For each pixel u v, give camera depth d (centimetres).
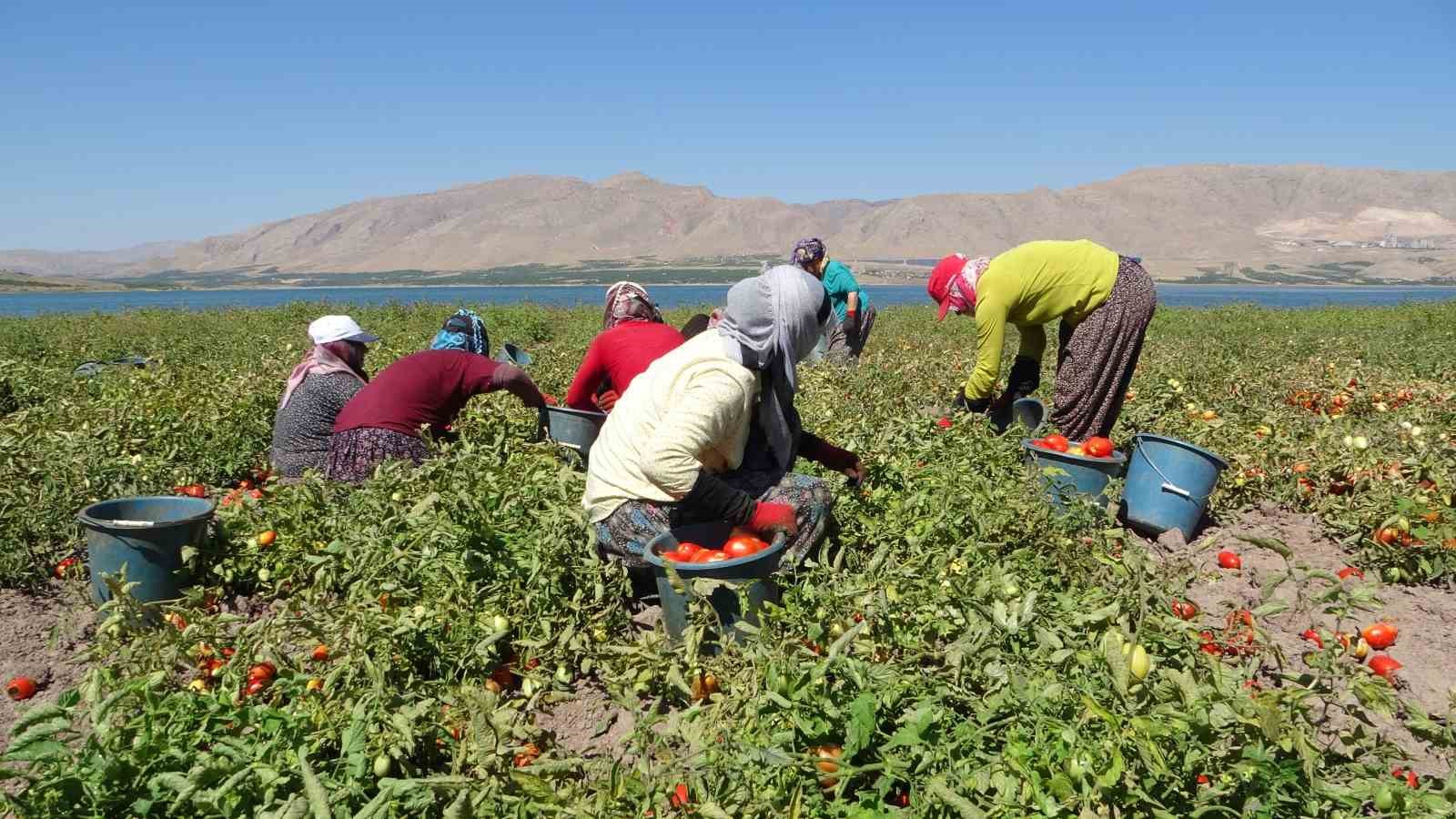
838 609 351
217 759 263
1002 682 298
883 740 290
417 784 254
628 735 305
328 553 445
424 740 313
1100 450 541
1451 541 496
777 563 383
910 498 465
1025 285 586
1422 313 2238
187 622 374
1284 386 955
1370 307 2831
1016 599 354
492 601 394
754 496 427
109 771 254
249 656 349
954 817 258
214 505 484
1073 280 582
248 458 666
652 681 374
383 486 484
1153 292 581
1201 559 530
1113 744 257
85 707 340
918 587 373
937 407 784
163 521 446
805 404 733
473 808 256
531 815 274
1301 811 268
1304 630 439
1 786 311
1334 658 316
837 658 292
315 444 604
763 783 276
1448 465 582
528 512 463
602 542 435
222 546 478
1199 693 273
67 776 247
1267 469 634
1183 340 1606
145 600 448
